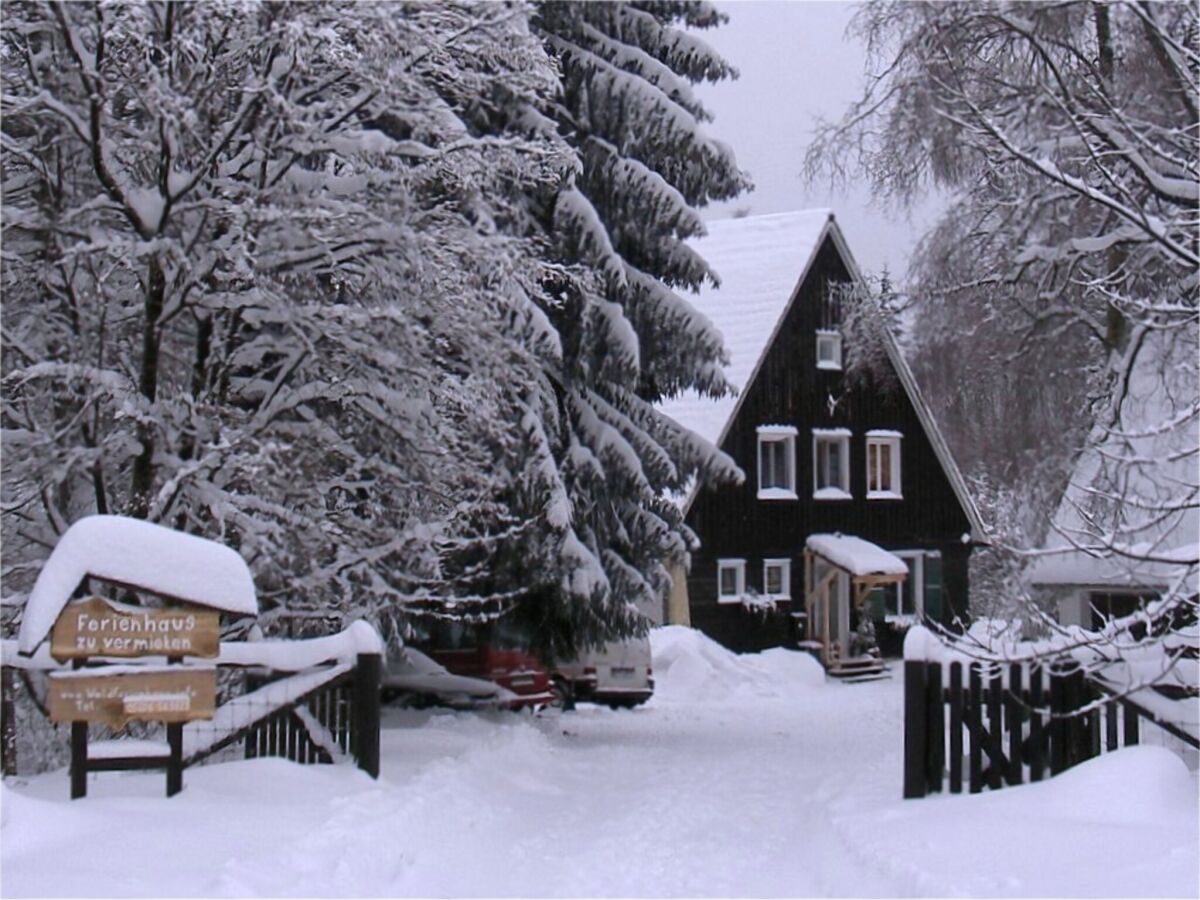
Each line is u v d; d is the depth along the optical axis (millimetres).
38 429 13266
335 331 13867
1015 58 17797
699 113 21484
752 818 13172
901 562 41812
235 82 13867
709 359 20875
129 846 9188
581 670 28797
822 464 43719
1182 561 9844
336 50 13312
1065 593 18859
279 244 14008
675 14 21844
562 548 19250
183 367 14953
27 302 14133
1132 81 18141
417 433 14625
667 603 39250
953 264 21906
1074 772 10930
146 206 13609
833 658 41156
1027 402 21375
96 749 10828
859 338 29734
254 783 11406
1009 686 11891
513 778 15211
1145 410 17312
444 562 17562
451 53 14961
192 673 10734
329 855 9344
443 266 14312
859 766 16375
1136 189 16125
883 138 20062
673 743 20766
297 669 12422
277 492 13977
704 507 40656
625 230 20625
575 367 19984
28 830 9391
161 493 12602
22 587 14086
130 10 12797
